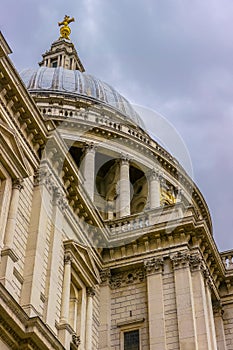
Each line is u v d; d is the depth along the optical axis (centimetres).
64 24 7812
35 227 2719
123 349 3072
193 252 3250
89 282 3117
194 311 3023
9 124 2755
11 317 2205
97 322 3169
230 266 3762
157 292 3152
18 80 2789
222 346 3372
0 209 2506
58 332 2672
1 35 2644
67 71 6525
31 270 2566
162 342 2953
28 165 2856
